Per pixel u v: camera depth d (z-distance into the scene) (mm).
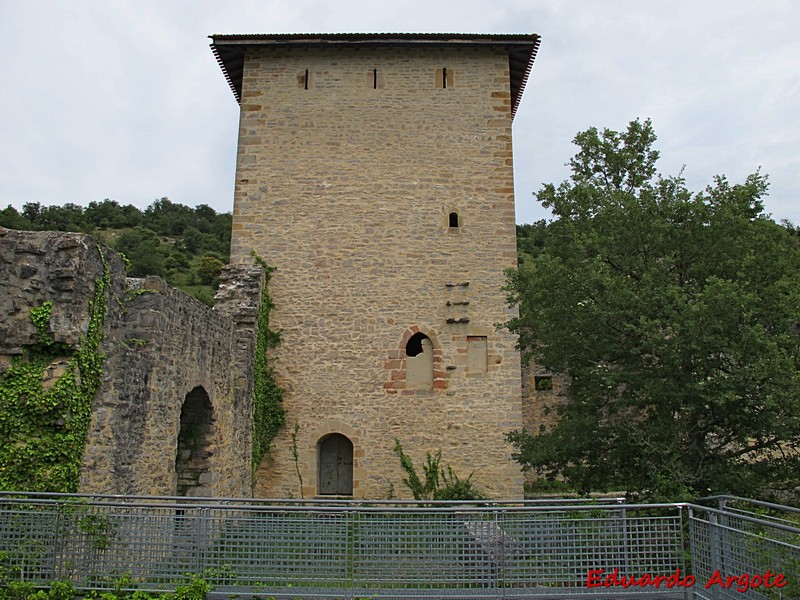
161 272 39406
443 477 13859
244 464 12945
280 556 6473
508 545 6594
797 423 8336
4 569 6164
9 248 7184
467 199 15133
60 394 6926
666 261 10109
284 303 14695
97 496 6203
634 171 11453
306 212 15070
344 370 14359
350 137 15367
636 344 9609
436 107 15492
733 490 8672
